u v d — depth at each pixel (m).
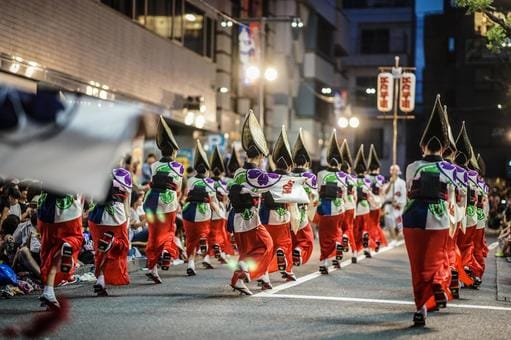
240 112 33.81
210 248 15.82
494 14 16.36
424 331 8.51
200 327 8.41
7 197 13.52
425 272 8.87
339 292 11.61
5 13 16.55
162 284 12.35
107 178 5.65
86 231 13.80
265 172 11.18
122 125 5.51
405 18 54.94
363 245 17.58
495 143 52.47
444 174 9.06
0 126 5.25
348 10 55.88
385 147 54.94
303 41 42.97
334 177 14.55
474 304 10.69
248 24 32.56
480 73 53.09
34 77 17.05
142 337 7.79
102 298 10.56
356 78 55.41
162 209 12.46
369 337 8.09
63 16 18.89
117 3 22.19
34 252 11.64
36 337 7.74
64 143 5.38
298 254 13.05
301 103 43.12
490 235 30.73
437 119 9.27
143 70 23.55
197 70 27.98
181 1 26.81
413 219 8.98
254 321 8.86
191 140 28.55
